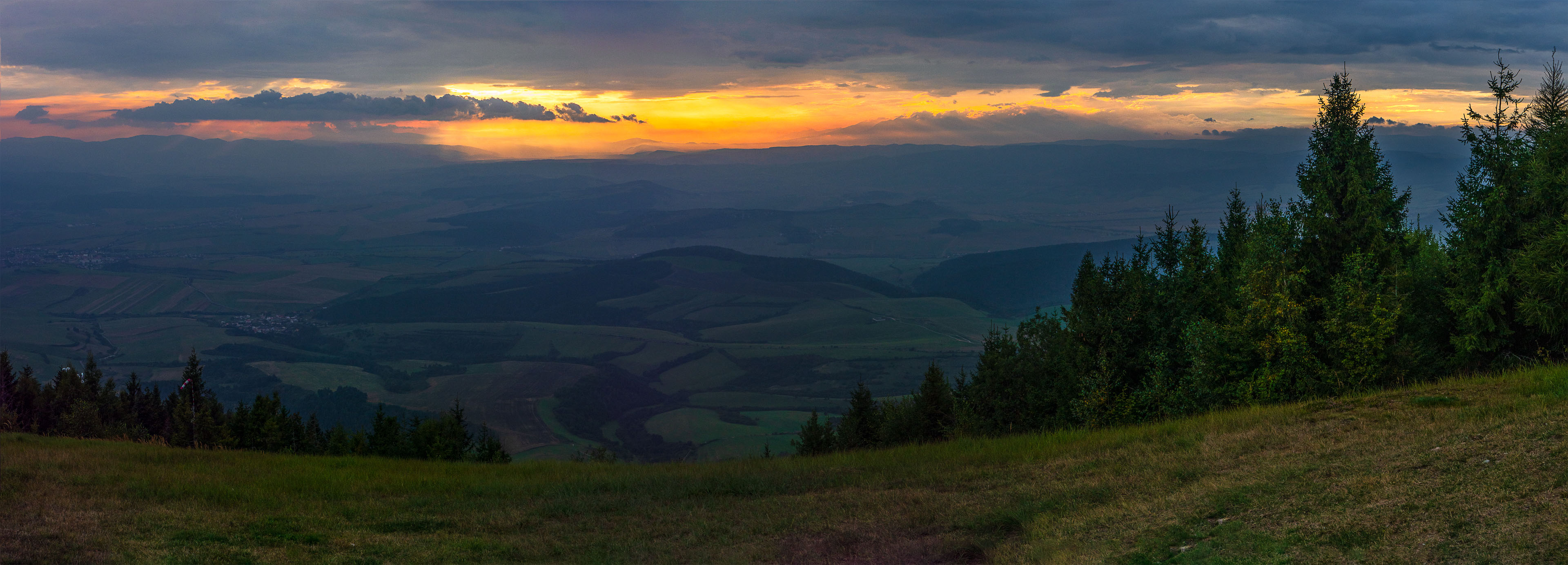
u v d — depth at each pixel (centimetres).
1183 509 1280
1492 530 901
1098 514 1368
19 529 1447
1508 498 971
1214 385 2505
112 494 1844
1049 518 1406
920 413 4091
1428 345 2291
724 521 1711
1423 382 2053
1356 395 2028
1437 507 1007
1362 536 989
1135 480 1562
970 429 3331
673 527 1695
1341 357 2222
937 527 1509
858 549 1427
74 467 2111
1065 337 3077
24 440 2708
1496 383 1714
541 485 2223
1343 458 1338
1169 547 1149
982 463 2055
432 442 5341
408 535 1667
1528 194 2202
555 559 1509
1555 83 2212
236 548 1454
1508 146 2288
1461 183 2420
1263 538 1068
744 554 1458
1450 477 1095
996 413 3250
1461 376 2088
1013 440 2358
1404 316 2239
